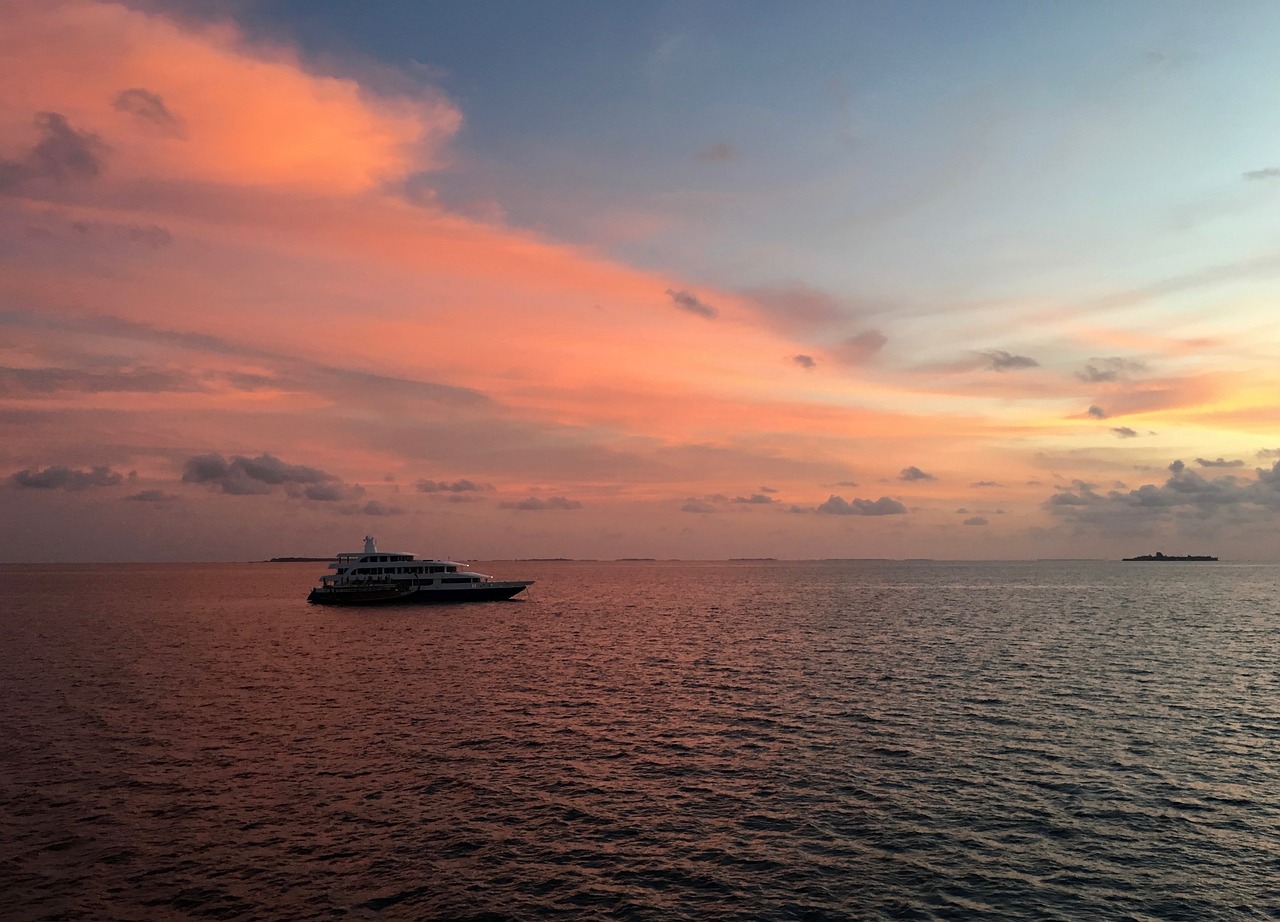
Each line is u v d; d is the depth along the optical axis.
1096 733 46.03
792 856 29.61
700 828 32.22
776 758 41.41
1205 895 26.62
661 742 44.56
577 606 148.62
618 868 28.70
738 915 25.42
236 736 45.81
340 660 76.06
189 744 44.03
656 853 29.91
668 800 35.28
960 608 140.00
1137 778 37.91
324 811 33.91
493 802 35.03
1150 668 68.56
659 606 149.38
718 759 41.28
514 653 81.12
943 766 39.84
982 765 39.97
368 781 37.78
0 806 34.22
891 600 165.38
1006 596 179.12
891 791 36.25
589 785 37.25
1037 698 55.81
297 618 123.94
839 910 25.69
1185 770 39.09
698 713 51.69
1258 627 103.69
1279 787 36.59
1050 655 77.00
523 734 46.41
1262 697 55.91
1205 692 57.75
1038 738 44.97
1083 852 29.86
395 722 49.31
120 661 75.50
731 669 69.50
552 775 38.69
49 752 42.34
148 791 36.22
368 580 152.00
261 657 78.38
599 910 25.72
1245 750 42.44
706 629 104.88
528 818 33.22
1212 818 32.97
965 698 55.91
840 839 31.06
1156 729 46.84
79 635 99.50
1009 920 25.05
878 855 29.66
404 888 27.16
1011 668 68.88
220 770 39.31
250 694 58.34
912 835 31.41
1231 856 29.53
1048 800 35.00
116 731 46.84
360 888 27.14
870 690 59.12
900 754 41.97
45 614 135.25
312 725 48.47
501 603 156.38
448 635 98.56
